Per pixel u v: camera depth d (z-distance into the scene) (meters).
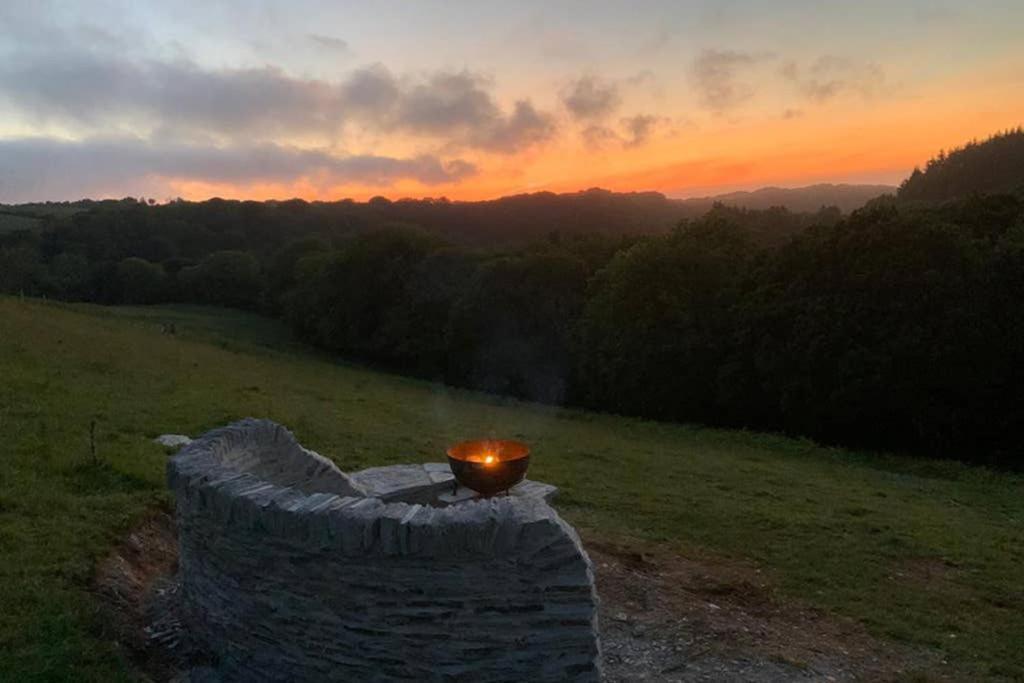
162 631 5.38
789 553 9.05
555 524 4.48
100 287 54.72
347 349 45.12
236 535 4.91
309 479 6.80
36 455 8.19
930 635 7.03
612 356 28.12
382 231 44.09
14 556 5.61
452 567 4.43
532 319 34.09
